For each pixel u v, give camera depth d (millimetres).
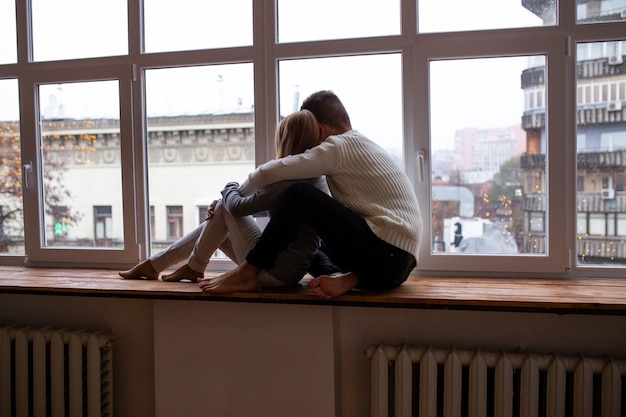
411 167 1984
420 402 1634
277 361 1716
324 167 1582
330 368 1684
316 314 1686
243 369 1738
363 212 1592
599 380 1630
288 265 1632
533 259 1910
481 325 1733
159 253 1940
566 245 1888
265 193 1605
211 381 1761
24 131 2275
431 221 1982
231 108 2125
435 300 1526
